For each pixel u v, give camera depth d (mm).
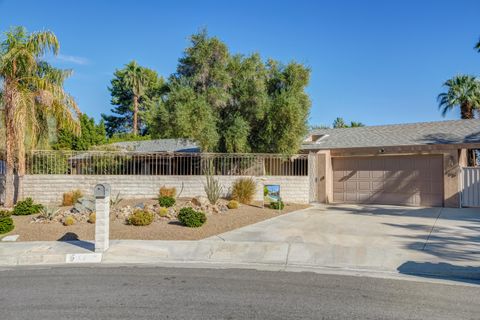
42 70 16797
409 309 5879
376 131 22266
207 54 19531
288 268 8609
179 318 5422
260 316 5512
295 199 19609
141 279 7566
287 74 20266
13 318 5406
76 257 9344
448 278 7820
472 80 32906
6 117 15656
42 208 14219
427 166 18219
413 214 15500
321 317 5492
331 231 12094
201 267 8672
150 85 52156
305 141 22594
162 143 29969
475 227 12500
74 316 5484
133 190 18812
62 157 18406
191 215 12375
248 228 12617
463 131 18906
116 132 54844
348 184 20266
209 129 18672
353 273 8156
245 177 18797
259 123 20266
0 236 11273
